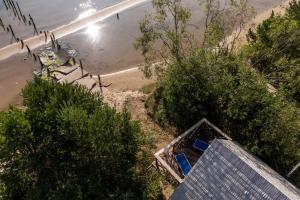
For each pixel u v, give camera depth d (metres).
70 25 55.81
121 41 52.38
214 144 21.56
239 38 44.19
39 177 23.75
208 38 35.72
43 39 52.47
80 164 23.80
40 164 23.45
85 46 51.41
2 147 22.14
